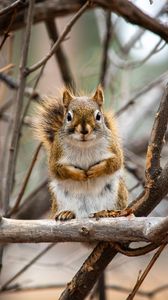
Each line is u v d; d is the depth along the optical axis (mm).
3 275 13531
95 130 7898
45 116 8648
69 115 8070
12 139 8867
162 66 19203
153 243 6895
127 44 13438
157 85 14203
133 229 6668
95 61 14898
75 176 7770
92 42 21844
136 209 7074
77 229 6871
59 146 8023
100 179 7840
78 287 7695
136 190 12391
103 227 6785
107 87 13922
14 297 18734
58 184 8000
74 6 11406
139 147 14797
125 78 14070
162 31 10398
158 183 7004
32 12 8602
